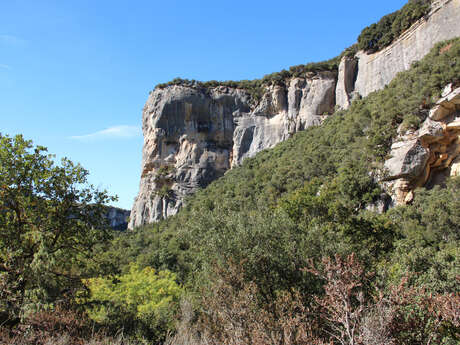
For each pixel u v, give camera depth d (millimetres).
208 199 55125
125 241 53906
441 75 35906
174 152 85500
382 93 46469
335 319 5098
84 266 13656
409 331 4645
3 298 8742
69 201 13320
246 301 6441
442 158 33875
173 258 35500
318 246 11531
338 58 81062
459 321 4430
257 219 12438
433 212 26734
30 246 12250
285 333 5211
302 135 69250
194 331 7965
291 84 81062
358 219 17969
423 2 55594
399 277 9172
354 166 38281
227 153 84688
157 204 81125
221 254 10898
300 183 44062
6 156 12211
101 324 10055
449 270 11281
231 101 86750
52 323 7277
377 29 67000
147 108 90812
